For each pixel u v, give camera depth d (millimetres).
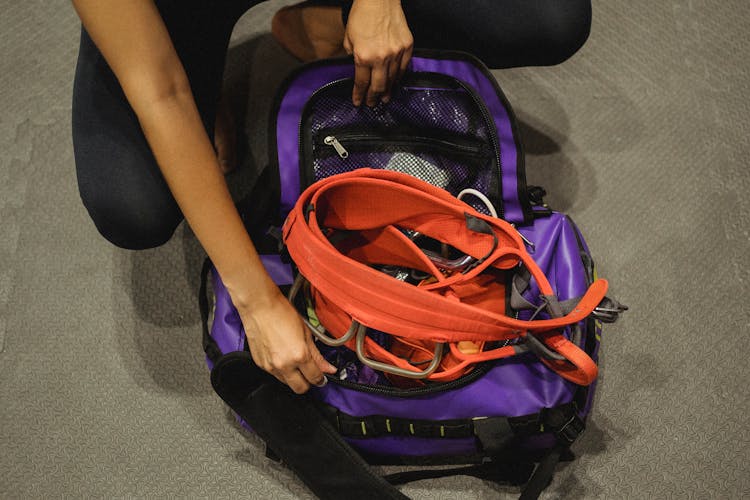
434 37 1078
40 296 1151
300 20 1167
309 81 942
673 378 1110
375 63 889
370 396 919
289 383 865
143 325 1141
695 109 1284
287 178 972
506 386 912
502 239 933
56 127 1253
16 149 1239
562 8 1017
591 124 1274
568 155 1253
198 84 1013
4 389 1102
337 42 1185
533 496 932
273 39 1314
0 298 1147
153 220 955
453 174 991
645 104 1287
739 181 1234
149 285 1163
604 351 1124
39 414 1091
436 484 1056
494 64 1118
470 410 917
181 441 1079
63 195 1212
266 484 1058
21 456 1069
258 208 994
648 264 1180
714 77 1308
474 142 966
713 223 1206
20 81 1282
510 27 1025
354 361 979
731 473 1060
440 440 951
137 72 743
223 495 1053
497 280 950
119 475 1062
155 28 746
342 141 963
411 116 963
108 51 742
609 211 1217
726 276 1171
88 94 926
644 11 1349
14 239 1182
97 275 1166
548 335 873
